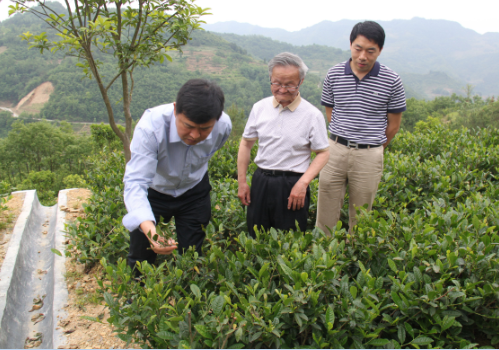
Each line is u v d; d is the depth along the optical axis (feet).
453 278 6.62
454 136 21.38
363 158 10.50
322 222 11.60
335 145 10.87
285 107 8.73
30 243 13.55
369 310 6.05
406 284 6.32
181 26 13.46
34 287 11.31
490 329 6.95
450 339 6.66
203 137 6.50
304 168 9.07
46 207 17.61
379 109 10.26
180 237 8.68
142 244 7.86
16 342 8.69
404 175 14.61
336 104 10.87
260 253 7.64
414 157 17.24
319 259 6.80
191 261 7.39
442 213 9.66
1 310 8.81
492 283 6.54
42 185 109.19
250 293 6.44
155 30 13.93
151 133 6.83
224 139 8.25
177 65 645.51
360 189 10.82
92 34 12.46
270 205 9.16
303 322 6.08
